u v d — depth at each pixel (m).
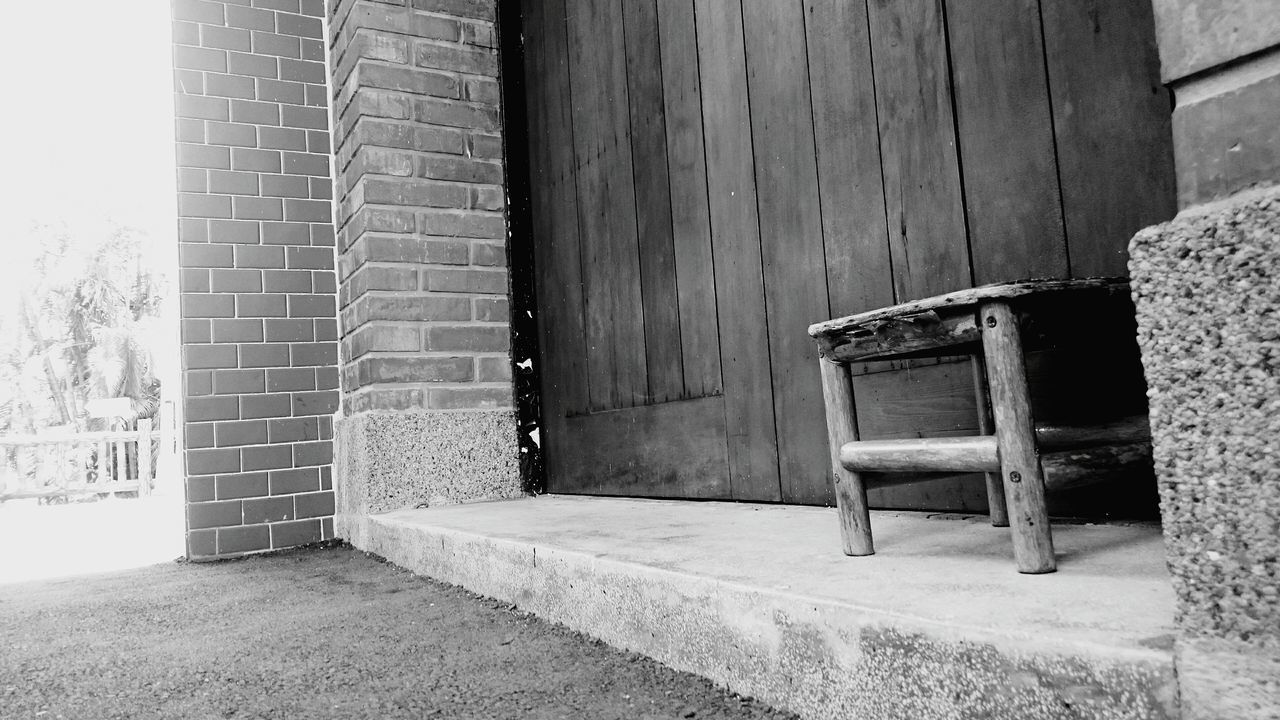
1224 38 0.67
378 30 3.07
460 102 3.20
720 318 2.29
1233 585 0.65
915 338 1.10
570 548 1.62
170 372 3.39
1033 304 1.00
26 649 1.72
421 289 3.04
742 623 1.14
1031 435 1.01
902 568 1.15
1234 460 0.65
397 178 3.04
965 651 0.84
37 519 5.46
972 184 1.59
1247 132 0.66
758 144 2.15
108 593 2.41
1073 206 1.42
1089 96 1.39
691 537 1.65
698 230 2.38
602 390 2.84
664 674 1.26
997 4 1.54
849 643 0.97
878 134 1.80
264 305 3.29
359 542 2.96
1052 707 0.76
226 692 1.33
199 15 3.28
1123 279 1.01
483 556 1.95
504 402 3.15
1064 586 0.95
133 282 15.56
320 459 3.33
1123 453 1.03
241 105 3.32
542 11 3.21
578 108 2.98
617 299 2.76
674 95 2.48
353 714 1.18
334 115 3.41
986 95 1.56
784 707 1.07
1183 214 0.70
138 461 8.51
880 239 1.79
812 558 1.29
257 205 3.31
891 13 1.76
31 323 15.37
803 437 2.02
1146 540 1.18
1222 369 0.66
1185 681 0.67
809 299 1.99
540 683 1.26
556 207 3.12
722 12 2.27
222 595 2.26
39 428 15.59
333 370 3.38
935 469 1.11
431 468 2.97
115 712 1.26
